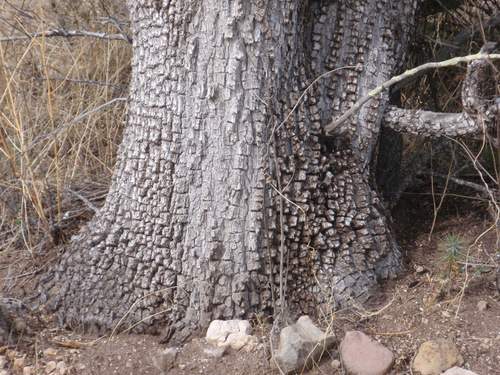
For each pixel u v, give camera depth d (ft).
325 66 9.23
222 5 8.14
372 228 9.41
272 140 8.48
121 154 9.43
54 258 10.58
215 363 8.03
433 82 11.84
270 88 8.40
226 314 8.70
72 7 15.14
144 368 8.09
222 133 8.48
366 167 9.53
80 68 13.69
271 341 7.84
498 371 7.50
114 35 10.36
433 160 12.48
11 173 12.22
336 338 8.17
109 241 9.21
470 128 8.45
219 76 8.34
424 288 9.18
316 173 8.95
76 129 13.23
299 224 8.79
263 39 8.26
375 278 9.19
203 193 8.63
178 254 8.79
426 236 10.81
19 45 14.42
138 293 9.00
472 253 9.80
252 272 8.66
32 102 13.99
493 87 8.32
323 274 8.94
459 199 11.72
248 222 8.59
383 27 9.17
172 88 8.58
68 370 7.95
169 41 8.46
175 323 8.77
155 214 8.87
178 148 8.68
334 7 9.05
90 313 9.03
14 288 9.86
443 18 12.09
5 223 11.92
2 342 8.39
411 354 7.91
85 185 13.28
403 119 9.17
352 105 9.23
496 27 10.93
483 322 8.33
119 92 14.66
